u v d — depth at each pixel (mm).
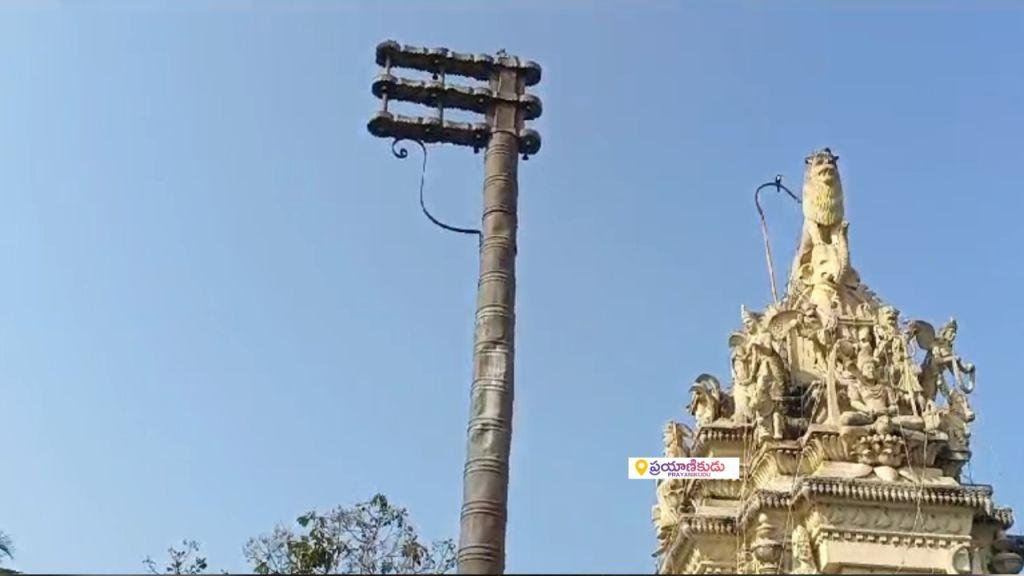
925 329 29172
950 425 27578
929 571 24469
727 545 26672
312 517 36844
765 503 25422
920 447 26281
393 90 18625
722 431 29422
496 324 17031
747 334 30484
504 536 15492
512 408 16578
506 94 18828
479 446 16062
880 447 26047
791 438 27500
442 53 18875
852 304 30750
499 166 18281
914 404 27438
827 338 28922
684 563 27484
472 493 15695
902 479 25641
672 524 29703
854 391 27359
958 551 24750
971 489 25297
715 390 30828
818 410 27578
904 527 24906
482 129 18750
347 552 36312
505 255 17594
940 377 28484
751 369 29453
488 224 17844
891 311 29109
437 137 18766
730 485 28438
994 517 25969
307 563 35250
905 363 28172
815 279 31500
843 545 24484
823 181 32500
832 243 31984
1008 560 25766
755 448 28219
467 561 15156
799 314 29891
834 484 24844
